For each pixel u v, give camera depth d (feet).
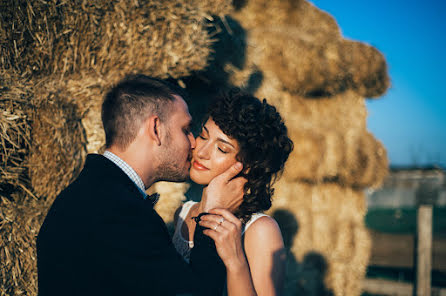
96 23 6.70
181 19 7.21
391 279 18.56
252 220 4.76
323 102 13.39
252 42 10.51
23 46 6.29
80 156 6.42
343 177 12.93
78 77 6.82
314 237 12.32
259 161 4.79
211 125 4.95
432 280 17.58
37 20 6.27
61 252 3.49
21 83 5.81
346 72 12.85
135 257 3.37
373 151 13.51
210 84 8.85
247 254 4.65
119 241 3.38
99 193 3.64
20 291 5.43
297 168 11.07
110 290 3.34
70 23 6.56
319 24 15.66
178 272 3.48
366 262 14.53
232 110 4.82
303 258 11.68
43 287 3.59
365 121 14.66
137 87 4.21
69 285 3.40
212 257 4.76
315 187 12.39
